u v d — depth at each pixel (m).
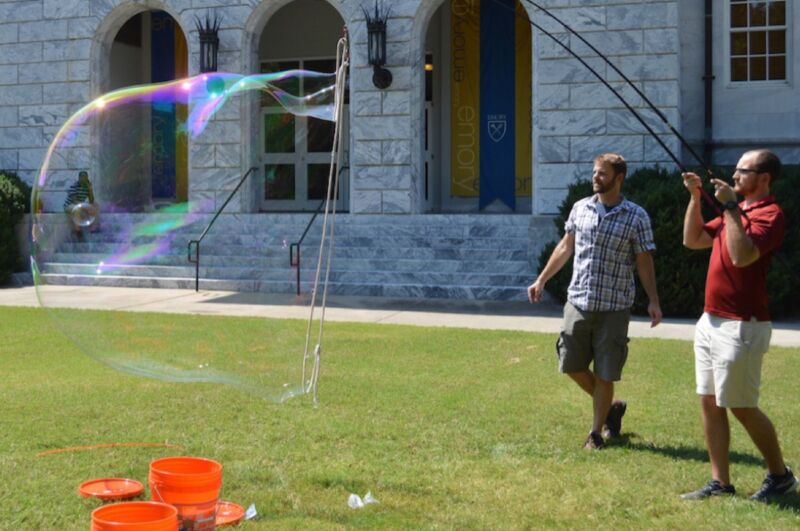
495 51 19.41
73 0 18.34
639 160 15.02
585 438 6.00
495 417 6.54
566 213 13.81
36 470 5.20
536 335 10.46
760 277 4.68
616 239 5.73
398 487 4.96
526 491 4.89
